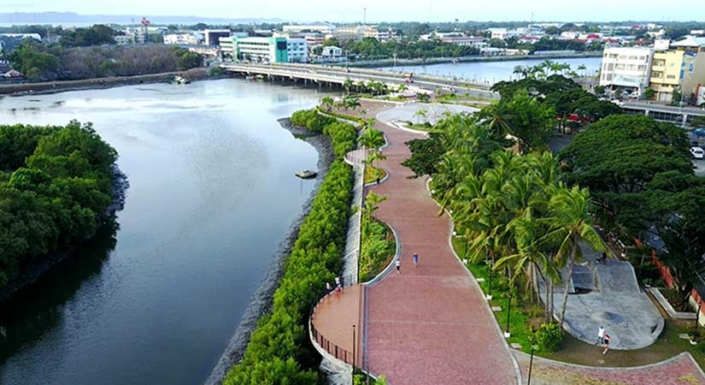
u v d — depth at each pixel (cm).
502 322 5594
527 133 10794
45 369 5759
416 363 4934
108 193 10556
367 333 5409
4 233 6994
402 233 7950
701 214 5144
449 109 16388
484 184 5909
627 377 4744
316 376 4778
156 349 6066
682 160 6819
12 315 6781
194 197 11006
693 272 5594
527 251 5003
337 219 8388
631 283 6234
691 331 5341
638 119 8969
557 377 4744
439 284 6412
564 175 7012
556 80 17225
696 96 18088
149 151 14538
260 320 6012
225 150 14638
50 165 9662
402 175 11038
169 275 7756
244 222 9700
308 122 17038
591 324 5534
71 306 6975
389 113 17275
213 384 5406
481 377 4747
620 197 6019
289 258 7600
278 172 12725
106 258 8294
